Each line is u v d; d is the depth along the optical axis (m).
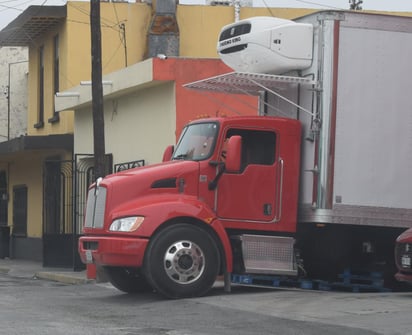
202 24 30.97
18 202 36.44
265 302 13.51
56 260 26.77
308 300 13.64
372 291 15.99
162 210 14.02
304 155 15.14
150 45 29.91
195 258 14.12
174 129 22.05
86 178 28.08
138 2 30.91
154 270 13.89
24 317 12.55
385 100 15.04
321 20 14.91
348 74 14.84
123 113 25.73
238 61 15.90
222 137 14.79
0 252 34.97
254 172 14.84
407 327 10.75
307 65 15.09
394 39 15.12
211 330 10.98
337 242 15.61
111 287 18.72
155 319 12.12
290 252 14.84
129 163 24.64
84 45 30.05
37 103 34.03
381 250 15.87
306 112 15.08
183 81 22.12
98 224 14.34
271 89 16.06
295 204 15.03
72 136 29.81
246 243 14.60
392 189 15.04
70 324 11.71
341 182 14.77
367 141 14.92
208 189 14.61
